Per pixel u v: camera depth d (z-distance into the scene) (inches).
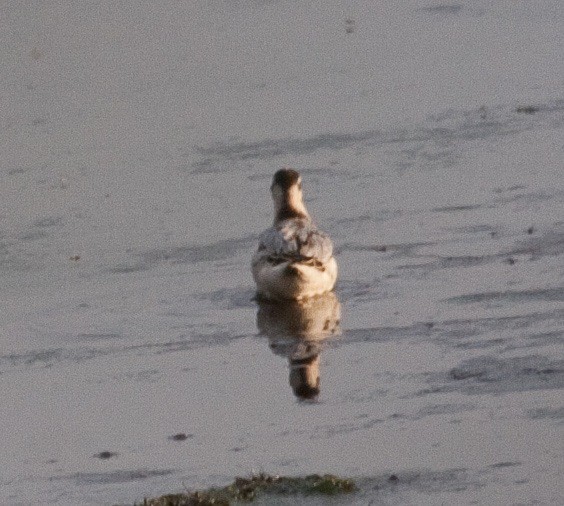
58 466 529.7
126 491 503.2
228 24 1232.2
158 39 1200.8
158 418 571.2
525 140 922.7
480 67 1086.4
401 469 500.4
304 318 681.0
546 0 1240.2
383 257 753.6
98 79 1122.0
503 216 796.6
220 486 498.9
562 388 563.5
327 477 487.5
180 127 1007.0
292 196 756.0
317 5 1275.8
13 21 1248.2
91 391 608.1
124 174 928.3
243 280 743.1
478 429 531.2
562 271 705.6
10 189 916.0
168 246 803.4
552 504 465.1
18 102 1081.4
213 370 623.5
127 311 711.1
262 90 1072.2
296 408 569.9
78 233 835.4
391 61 1117.7
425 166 893.8
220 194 879.1
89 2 1291.8
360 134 963.3
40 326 696.4
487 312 661.3
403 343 634.2
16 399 604.7
